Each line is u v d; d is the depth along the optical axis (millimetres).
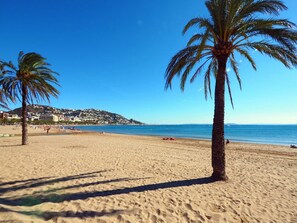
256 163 11820
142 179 7324
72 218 4152
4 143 18188
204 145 22953
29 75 15703
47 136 30750
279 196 6168
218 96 7523
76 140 23938
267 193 6371
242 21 7297
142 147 18328
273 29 6562
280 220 4637
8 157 10391
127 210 4648
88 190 5902
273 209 5195
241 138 42094
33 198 5105
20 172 7508
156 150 16391
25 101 16672
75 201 5039
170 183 6926
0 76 14875
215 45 7508
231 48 7277
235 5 6598
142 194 5742
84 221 4066
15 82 15797
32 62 15875
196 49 7477
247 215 4785
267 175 8852
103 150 14953
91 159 10836
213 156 7602
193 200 5434
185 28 7398
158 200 5336
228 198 5715
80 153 12883
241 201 5555
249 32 7086
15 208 4234
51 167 8547
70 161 10031
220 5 6891
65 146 16875
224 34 7148
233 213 4824
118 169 8750
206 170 9219
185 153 15195
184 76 8992
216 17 7090
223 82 7504
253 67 8297
